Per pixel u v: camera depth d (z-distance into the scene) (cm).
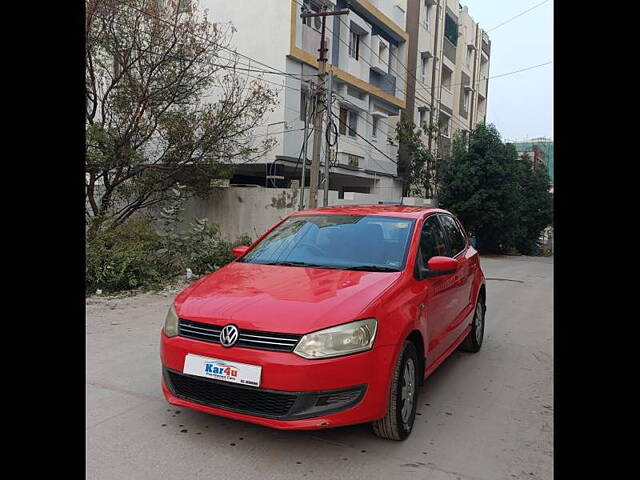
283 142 1670
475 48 3972
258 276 387
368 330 316
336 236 445
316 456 320
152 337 587
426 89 3119
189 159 1424
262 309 324
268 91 1515
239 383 306
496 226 2533
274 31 1678
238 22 1733
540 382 478
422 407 411
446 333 449
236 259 457
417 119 3053
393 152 2597
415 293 377
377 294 344
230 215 1623
